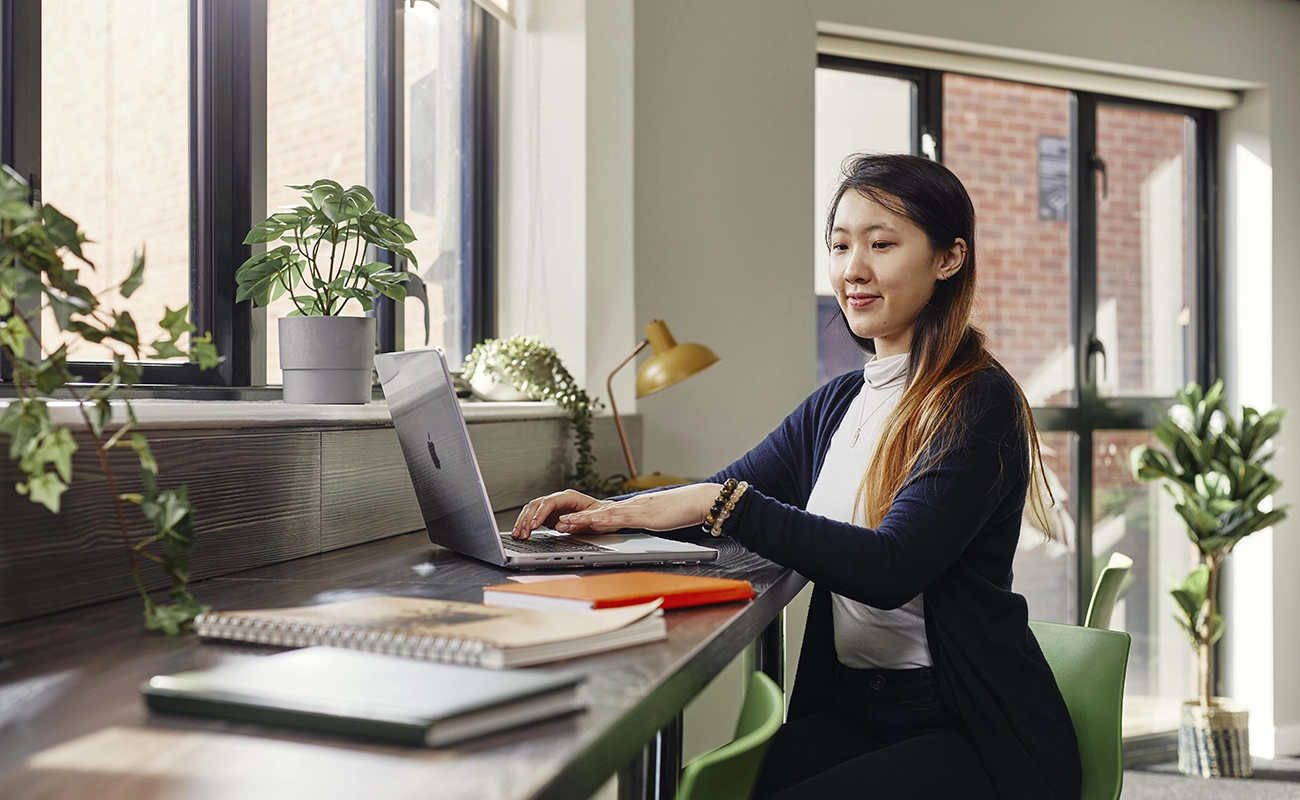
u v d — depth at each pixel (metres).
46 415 0.79
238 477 1.21
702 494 1.31
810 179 3.12
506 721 0.60
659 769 1.11
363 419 1.47
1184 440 3.62
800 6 3.13
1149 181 3.93
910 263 1.40
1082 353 3.81
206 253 1.72
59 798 0.49
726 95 3.04
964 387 1.31
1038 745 1.24
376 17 2.33
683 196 3.00
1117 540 3.88
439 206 2.64
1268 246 3.82
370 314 2.27
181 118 1.67
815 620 1.48
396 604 0.89
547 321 2.86
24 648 0.81
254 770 0.53
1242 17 3.76
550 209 2.85
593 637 0.79
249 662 0.69
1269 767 3.65
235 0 1.73
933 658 1.30
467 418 1.85
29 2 1.34
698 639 0.85
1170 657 3.93
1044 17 3.49
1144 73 3.69
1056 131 3.78
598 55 2.83
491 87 2.83
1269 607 3.79
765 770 1.32
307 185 1.55
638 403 2.96
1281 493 3.80
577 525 1.34
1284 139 3.83
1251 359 3.88
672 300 2.99
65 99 1.41
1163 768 3.67
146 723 0.61
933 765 1.21
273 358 1.87
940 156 3.60
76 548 0.98
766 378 3.07
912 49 3.43
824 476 1.50
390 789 0.50
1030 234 3.77
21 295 0.74
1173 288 3.97
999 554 1.31
